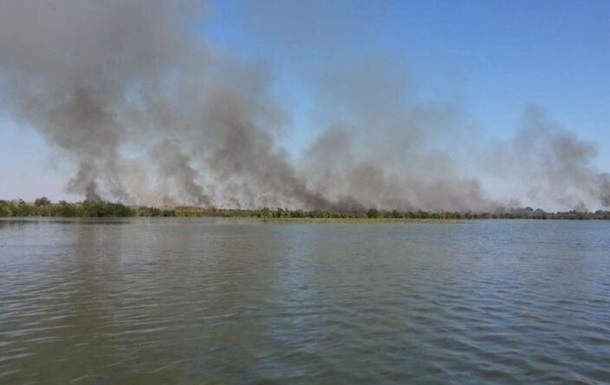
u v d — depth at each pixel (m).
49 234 104.12
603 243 92.06
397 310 29.62
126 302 31.52
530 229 164.75
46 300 32.06
